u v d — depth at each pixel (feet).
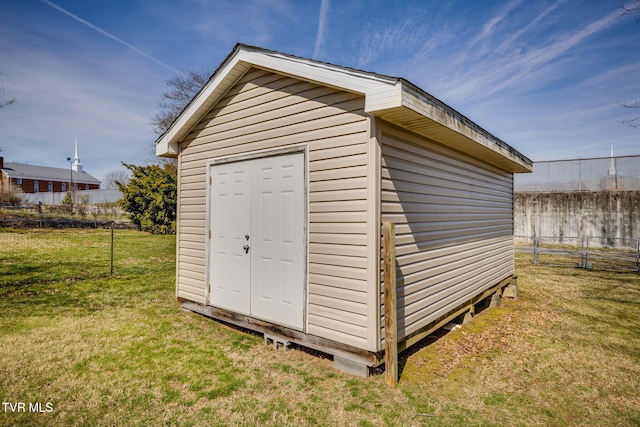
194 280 17.71
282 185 13.35
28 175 132.57
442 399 10.11
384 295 10.54
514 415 9.41
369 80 10.21
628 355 13.60
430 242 13.99
